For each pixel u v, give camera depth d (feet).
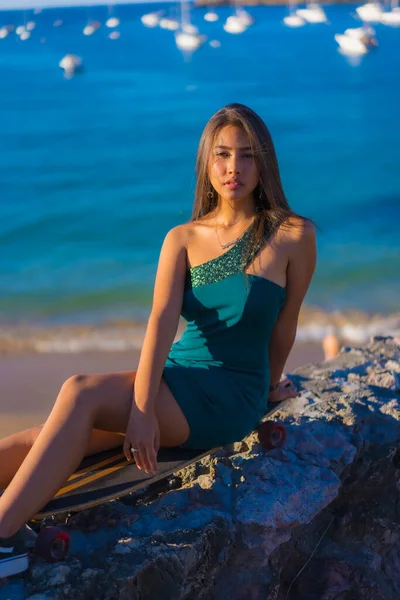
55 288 47.03
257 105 126.11
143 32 308.60
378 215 65.77
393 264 50.37
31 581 7.83
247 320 9.49
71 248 58.59
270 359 10.57
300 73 163.73
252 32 282.77
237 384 9.58
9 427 24.44
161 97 135.13
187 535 8.82
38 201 72.23
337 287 45.32
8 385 28.66
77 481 8.87
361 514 11.23
